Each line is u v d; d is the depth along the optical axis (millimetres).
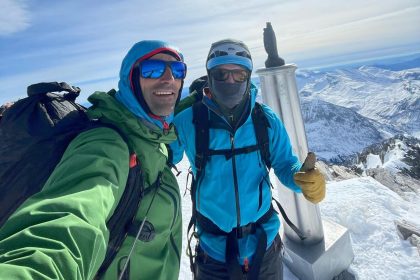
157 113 804
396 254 1990
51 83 842
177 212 871
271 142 1227
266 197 1203
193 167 1208
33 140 734
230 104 1126
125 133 742
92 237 488
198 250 1244
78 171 576
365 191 2775
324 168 3932
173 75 816
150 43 796
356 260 1952
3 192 728
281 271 1266
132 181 698
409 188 3941
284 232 1874
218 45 1130
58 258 431
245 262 1157
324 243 1756
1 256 420
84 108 882
